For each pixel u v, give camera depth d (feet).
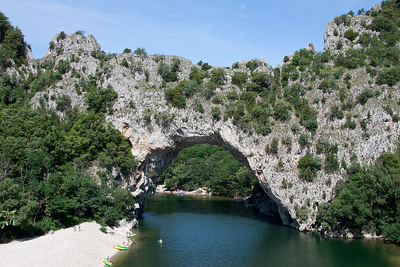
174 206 440.86
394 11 438.81
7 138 250.16
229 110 328.08
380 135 302.25
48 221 239.30
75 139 298.76
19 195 215.72
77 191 264.31
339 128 317.22
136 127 335.47
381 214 267.80
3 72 384.06
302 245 254.06
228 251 238.27
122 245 240.73
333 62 377.91
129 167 315.78
